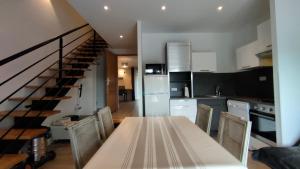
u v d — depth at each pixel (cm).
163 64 464
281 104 268
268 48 319
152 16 365
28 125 302
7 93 331
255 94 419
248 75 446
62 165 297
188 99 425
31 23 403
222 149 126
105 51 627
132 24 409
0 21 321
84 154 132
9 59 227
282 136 265
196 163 104
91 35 672
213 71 466
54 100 360
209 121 192
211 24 423
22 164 253
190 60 447
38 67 418
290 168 188
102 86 680
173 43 448
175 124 203
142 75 428
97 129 165
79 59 538
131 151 125
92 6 316
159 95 413
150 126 195
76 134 127
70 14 579
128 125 200
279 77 268
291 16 272
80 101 612
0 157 230
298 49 271
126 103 1037
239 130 133
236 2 314
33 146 293
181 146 133
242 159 123
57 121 437
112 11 337
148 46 488
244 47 409
